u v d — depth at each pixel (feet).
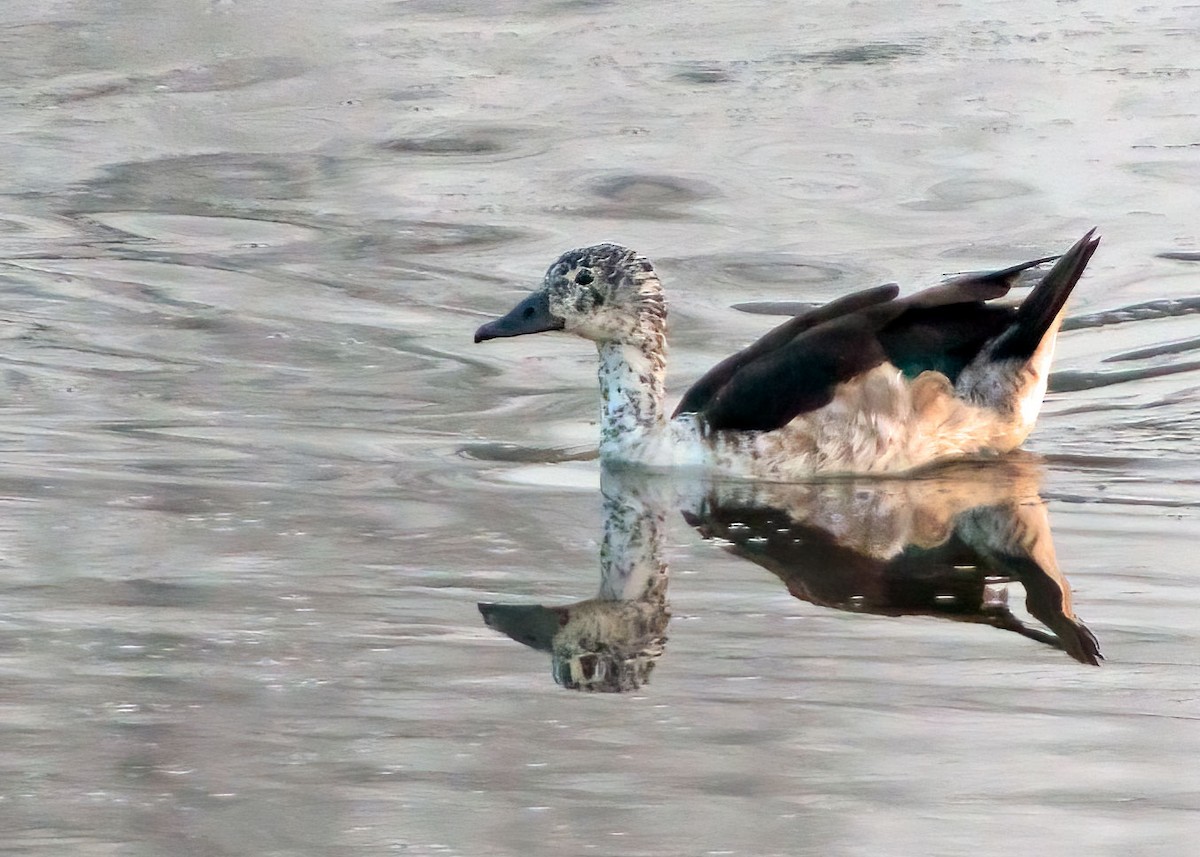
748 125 73.10
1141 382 50.19
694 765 27.22
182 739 28.19
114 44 84.38
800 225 62.95
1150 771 26.91
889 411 44.16
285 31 85.87
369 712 29.25
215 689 30.19
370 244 62.44
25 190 68.08
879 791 26.30
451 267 60.13
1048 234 61.72
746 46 82.74
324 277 59.31
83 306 56.34
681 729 28.58
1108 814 25.57
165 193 67.77
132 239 62.95
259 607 34.12
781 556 37.88
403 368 51.88
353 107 76.59
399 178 68.95
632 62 80.94
